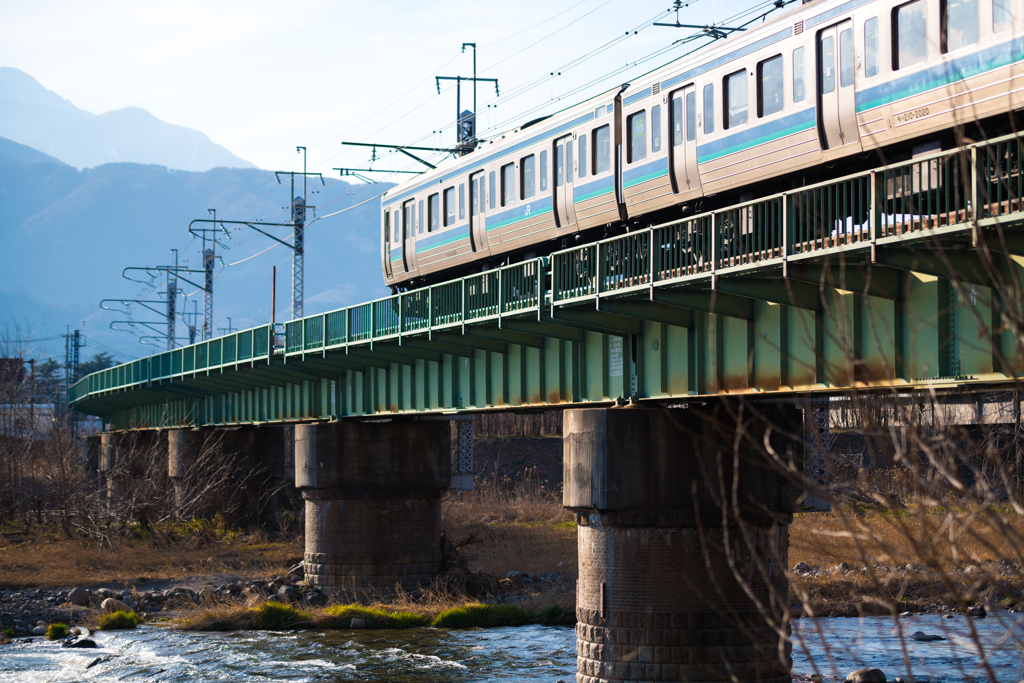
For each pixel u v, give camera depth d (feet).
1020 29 60.80
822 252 58.85
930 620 114.52
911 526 61.41
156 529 203.92
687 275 70.44
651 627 86.63
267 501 222.28
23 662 111.24
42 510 224.12
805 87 77.77
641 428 87.45
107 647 119.85
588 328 87.66
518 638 121.39
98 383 260.42
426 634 125.08
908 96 68.74
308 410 160.66
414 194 144.36
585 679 89.35
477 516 231.09
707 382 79.97
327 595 146.20
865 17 72.49
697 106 89.45
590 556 90.38
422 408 126.41
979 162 49.93
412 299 115.55
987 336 25.31
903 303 62.64
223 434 215.51
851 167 76.89
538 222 113.60
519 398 104.94
